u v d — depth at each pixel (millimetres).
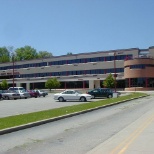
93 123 17359
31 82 111375
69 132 14148
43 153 9797
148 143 10758
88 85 97188
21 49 154375
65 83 102312
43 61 110688
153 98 44969
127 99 39531
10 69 120875
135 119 18656
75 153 9672
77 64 101000
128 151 9484
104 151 9617
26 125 15656
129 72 82312
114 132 13820
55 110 23891
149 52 87875
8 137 12922
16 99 49875
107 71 94500
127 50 90750
